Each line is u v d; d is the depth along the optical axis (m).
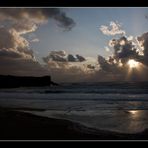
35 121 10.77
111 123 11.04
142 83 81.44
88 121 11.54
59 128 9.51
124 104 20.28
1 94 36.72
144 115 13.70
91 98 27.77
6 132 8.62
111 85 72.56
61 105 19.27
